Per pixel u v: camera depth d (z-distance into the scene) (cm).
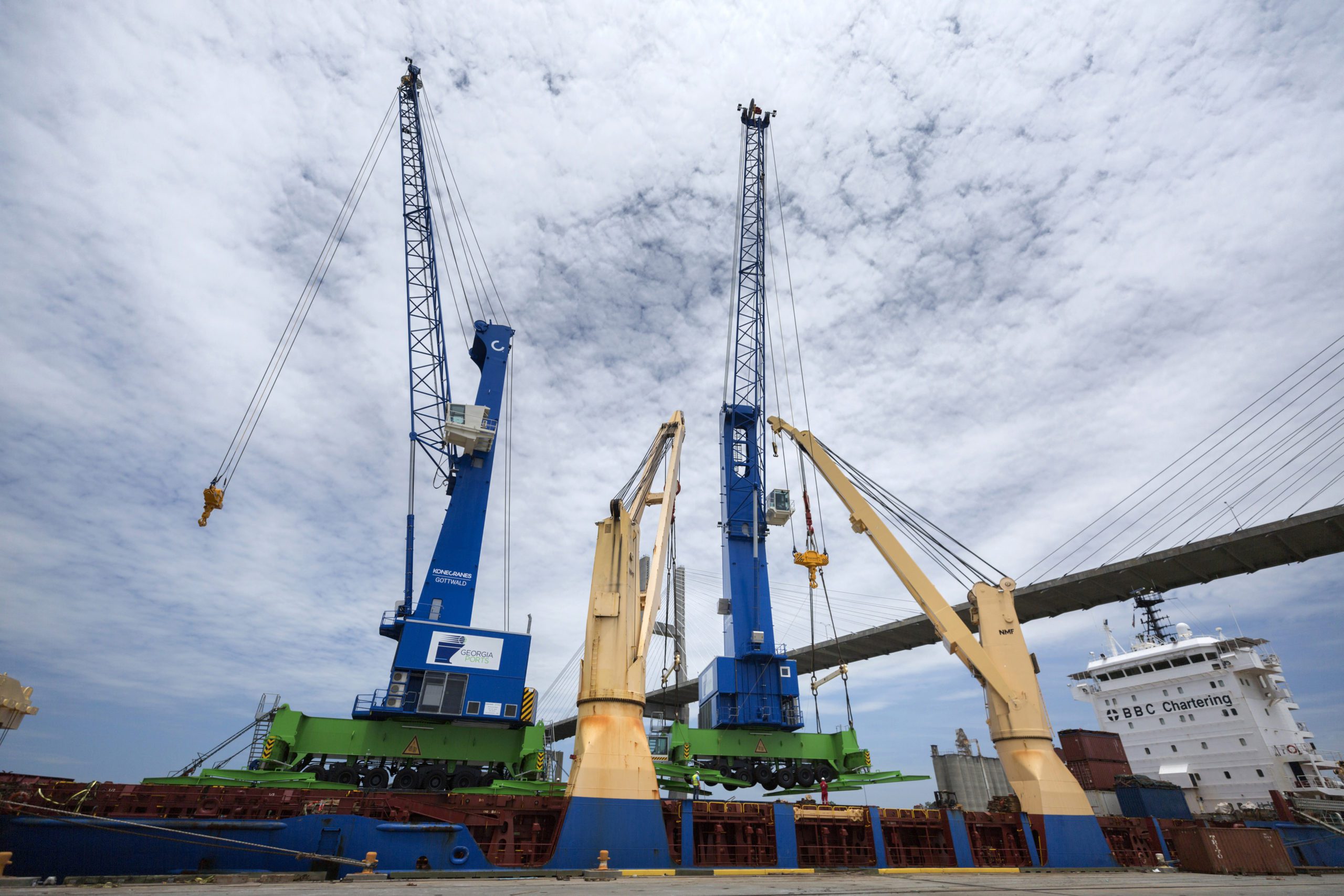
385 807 2403
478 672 3244
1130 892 1867
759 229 6656
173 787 2275
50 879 1611
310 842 2180
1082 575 5391
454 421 3903
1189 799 4659
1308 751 4522
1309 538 4562
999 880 2505
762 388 5991
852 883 2214
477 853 2331
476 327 4494
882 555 3956
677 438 4450
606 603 3047
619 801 2597
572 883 2027
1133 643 5512
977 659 3606
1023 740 3425
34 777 2131
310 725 3058
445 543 3706
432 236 4903
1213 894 1803
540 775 3184
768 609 4550
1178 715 4922
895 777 3825
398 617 3625
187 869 2030
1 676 1741
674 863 2678
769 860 2822
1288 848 3528
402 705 3084
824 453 4259
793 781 4069
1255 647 4794
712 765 4031
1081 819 3228
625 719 2816
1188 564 5031
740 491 4897
